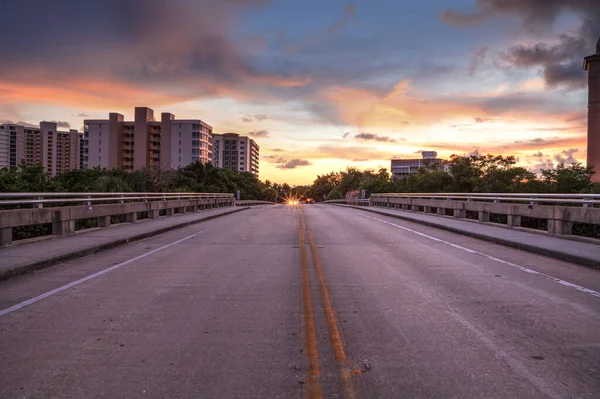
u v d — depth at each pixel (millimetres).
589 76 77312
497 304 6242
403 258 10305
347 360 4262
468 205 19953
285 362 4219
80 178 32156
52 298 6594
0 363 4203
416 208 29969
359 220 23031
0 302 6355
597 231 14547
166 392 3631
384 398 3527
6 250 10422
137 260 10070
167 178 39500
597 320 5496
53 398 3535
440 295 6758
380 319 5539
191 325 5320
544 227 18438
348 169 105500
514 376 3906
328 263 9602
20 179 16672
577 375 3922
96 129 123562
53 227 13328
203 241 13664
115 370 4043
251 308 6055
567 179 27859
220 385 3752
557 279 7938
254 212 32719
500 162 39500
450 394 3586
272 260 10023
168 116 123062
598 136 76125
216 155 182750
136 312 5871
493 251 11445
